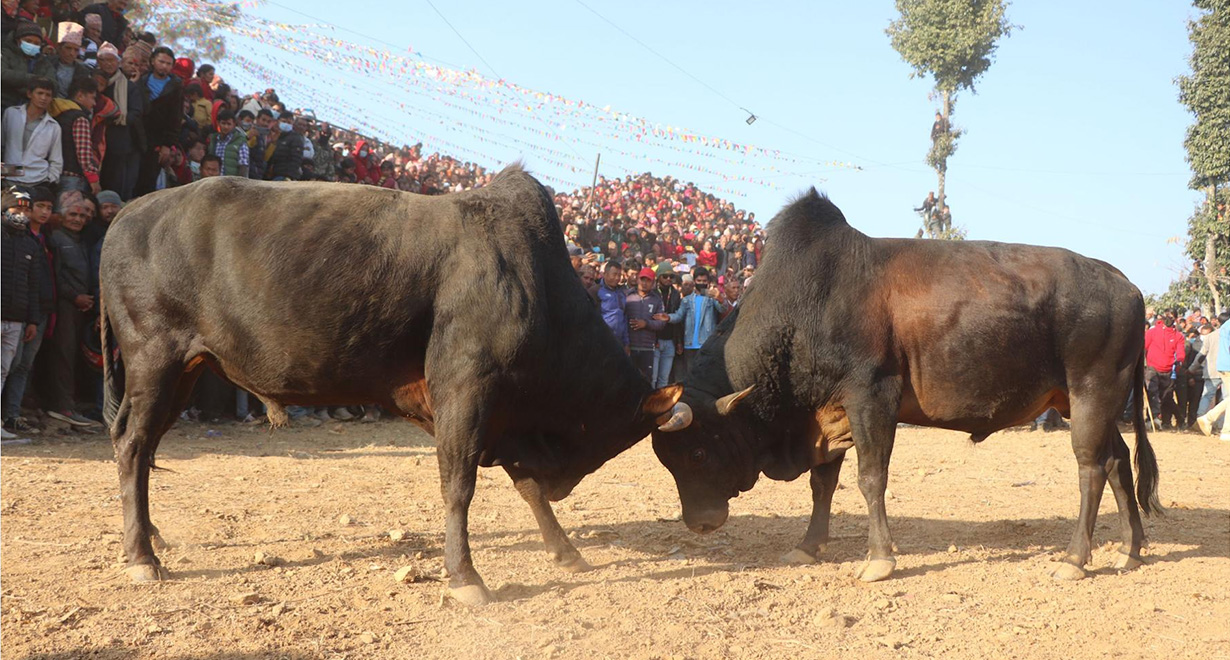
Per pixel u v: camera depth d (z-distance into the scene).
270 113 13.41
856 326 6.00
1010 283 6.09
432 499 7.80
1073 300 6.13
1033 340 6.08
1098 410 6.14
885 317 6.04
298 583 5.21
